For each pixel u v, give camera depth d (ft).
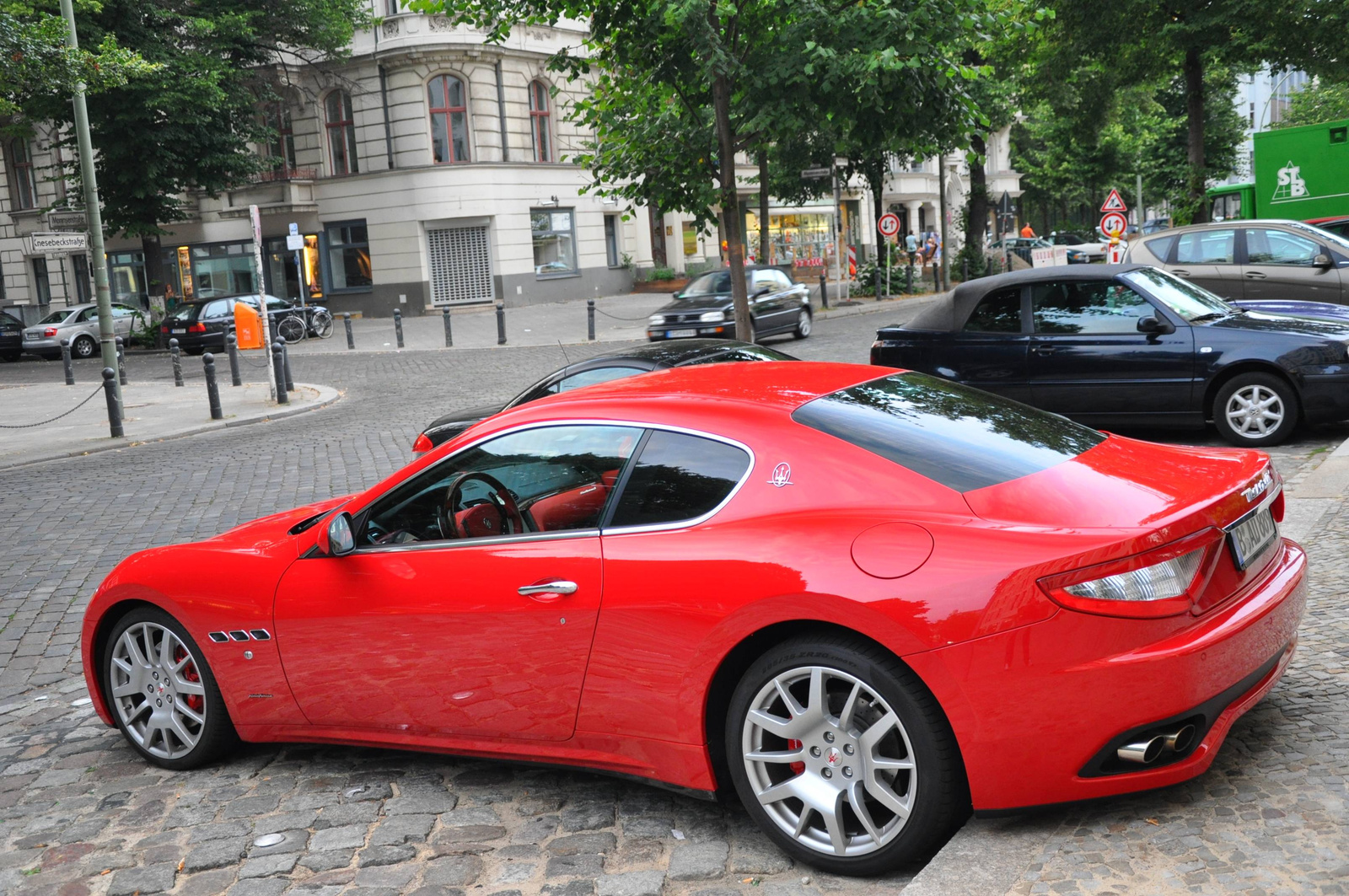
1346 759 10.86
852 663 9.75
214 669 13.62
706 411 11.23
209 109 111.34
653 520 11.00
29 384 82.64
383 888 10.58
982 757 9.36
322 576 12.78
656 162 45.80
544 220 134.31
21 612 22.84
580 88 136.67
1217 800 10.24
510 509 11.89
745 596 10.08
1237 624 9.81
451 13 43.57
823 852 10.16
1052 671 9.19
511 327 109.29
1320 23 66.39
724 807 11.77
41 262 156.76
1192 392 30.25
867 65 37.32
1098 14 74.18
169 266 146.51
